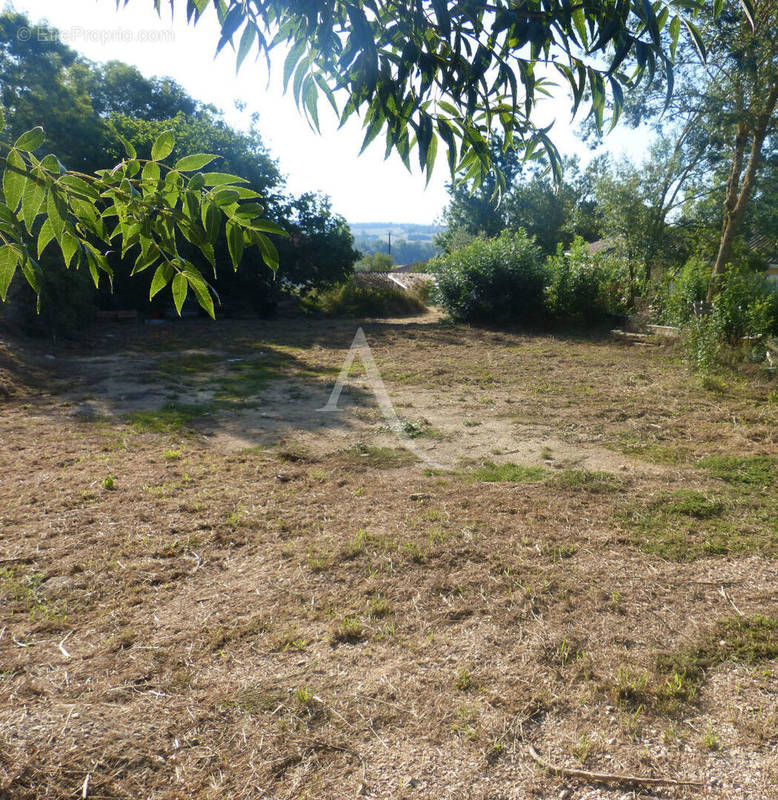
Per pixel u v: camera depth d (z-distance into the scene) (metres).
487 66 1.11
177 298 1.32
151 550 3.58
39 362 9.65
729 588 3.22
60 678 2.42
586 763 2.03
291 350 12.71
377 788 1.91
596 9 1.05
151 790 1.89
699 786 1.93
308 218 20.33
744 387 8.73
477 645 2.70
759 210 17.91
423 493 4.65
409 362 11.27
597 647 2.69
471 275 17.56
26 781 1.90
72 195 1.19
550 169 1.43
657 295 15.24
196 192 1.17
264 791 1.90
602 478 5.03
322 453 5.76
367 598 3.09
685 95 12.64
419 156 1.22
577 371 10.38
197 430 6.51
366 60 1.10
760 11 9.51
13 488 4.53
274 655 2.61
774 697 2.35
